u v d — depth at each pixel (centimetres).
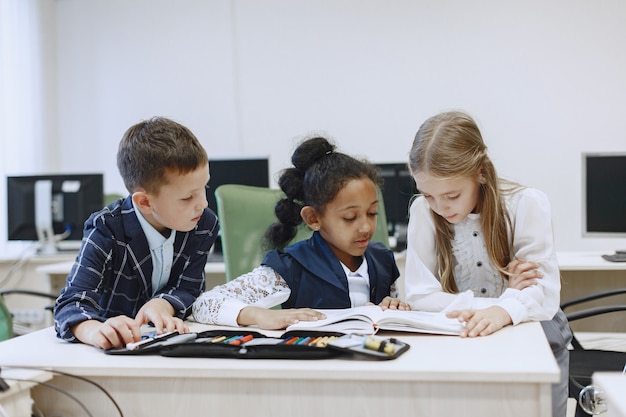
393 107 429
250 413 97
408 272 148
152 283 146
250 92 449
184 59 457
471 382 91
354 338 105
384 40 429
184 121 458
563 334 145
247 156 319
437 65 423
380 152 432
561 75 407
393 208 313
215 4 452
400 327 114
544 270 138
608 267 250
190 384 98
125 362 101
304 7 439
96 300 131
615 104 402
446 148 133
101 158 472
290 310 131
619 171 272
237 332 118
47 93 464
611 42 401
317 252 154
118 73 467
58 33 476
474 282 152
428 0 423
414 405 93
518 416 90
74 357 106
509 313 119
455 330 113
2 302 184
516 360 95
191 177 130
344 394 94
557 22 407
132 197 135
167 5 459
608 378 79
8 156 437
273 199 196
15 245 427
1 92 434
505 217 144
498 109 416
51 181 343
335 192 146
